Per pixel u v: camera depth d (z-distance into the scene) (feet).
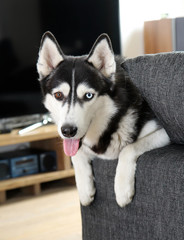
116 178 2.90
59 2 6.61
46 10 6.51
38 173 6.18
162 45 8.13
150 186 2.71
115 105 3.05
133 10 8.30
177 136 2.77
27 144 6.96
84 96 3.03
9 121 6.71
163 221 2.65
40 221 4.97
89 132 3.10
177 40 8.00
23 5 6.32
